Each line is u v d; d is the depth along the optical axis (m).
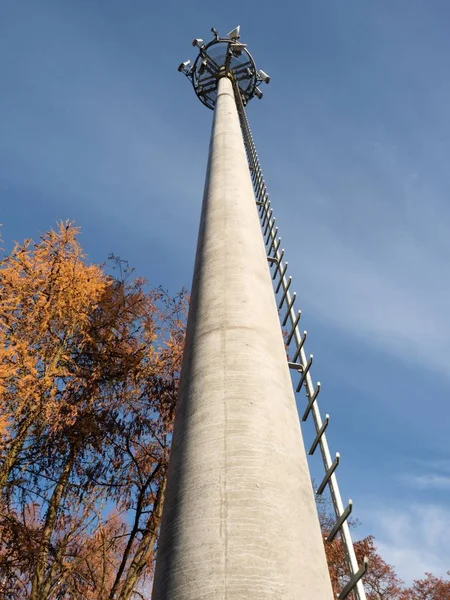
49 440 8.59
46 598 7.96
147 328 11.64
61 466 8.79
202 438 2.50
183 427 2.69
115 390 10.31
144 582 10.00
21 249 9.67
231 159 5.76
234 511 2.11
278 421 2.62
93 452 9.30
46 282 9.71
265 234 6.90
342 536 2.90
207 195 5.14
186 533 2.11
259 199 7.75
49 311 9.51
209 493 2.22
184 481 2.36
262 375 2.85
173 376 10.90
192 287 3.96
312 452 3.65
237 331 3.13
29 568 7.70
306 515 2.25
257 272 3.81
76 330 10.40
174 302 12.30
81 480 8.86
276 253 6.30
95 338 10.70
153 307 11.96
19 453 8.39
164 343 11.38
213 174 5.48
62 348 9.84
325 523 13.03
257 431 2.49
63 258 10.24
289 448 2.52
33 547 7.78
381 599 20.77
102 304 11.08
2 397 8.02
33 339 9.23
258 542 1.99
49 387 8.83
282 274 5.83
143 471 9.93
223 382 2.77
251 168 9.19
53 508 8.69
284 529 2.09
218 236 4.20
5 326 8.78
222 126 6.95
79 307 9.95
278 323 3.55
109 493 9.13
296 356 4.67
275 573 1.91
